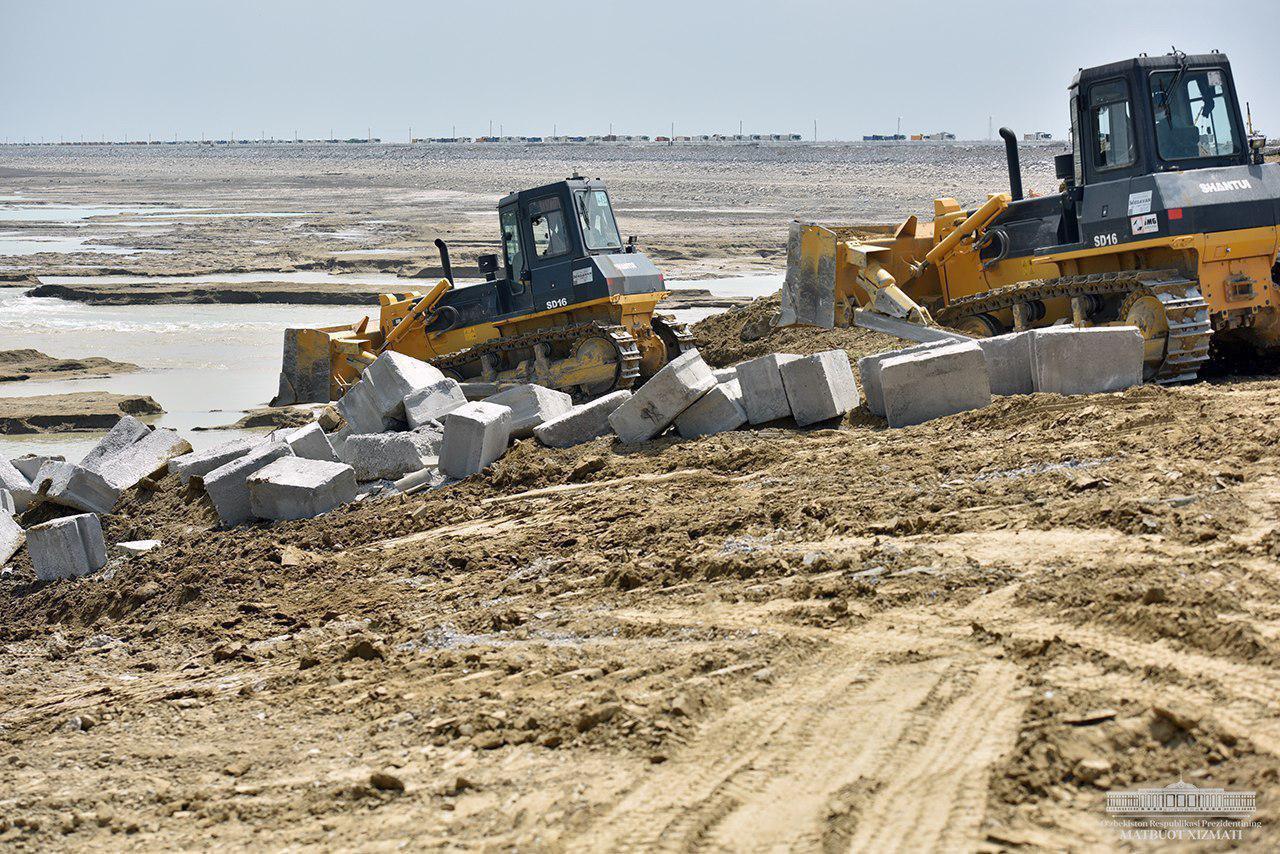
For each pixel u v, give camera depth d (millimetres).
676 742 6098
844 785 5453
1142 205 14891
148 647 10094
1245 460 9609
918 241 19188
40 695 9148
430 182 161875
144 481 15484
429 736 6734
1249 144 15609
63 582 12945
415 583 10414
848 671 6727
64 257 60062
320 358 22922
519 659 7734
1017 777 5258
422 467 14266
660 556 9711
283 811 6051
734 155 187250
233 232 79375
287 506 13609
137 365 29625
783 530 9852
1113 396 12625
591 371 19953
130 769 7000
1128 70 15141
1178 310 14359
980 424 12414
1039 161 145750
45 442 21719
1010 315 17578
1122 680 6043
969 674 6430
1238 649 6094
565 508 11852
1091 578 7453
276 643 9383
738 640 7457
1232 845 4562
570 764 6055
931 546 8750
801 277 19203
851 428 13367
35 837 6145
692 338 21562
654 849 5129
